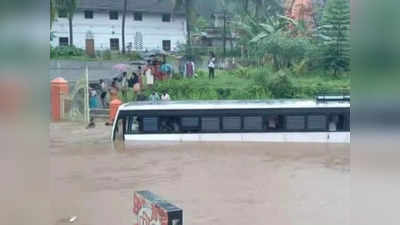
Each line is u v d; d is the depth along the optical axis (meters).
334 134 23.42
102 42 40.06
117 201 12.91
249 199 13.10
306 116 23.52
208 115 23.64
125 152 20.77
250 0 41.38
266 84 35.75
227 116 23.62
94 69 36.88
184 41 41.31
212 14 41.38
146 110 23.73
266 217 11.44
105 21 40.28
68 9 37.47
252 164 18.27
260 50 38.38
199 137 23.62
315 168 17.50
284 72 36.62
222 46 40.25
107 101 34.66
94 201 12.90
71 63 36.75
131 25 40.78
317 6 39.69
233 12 40.78
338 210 11.98
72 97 30.48
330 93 35.00
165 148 21.66
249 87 35.78
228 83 36.47
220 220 11.12
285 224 10.81
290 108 23.53
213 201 12.85
